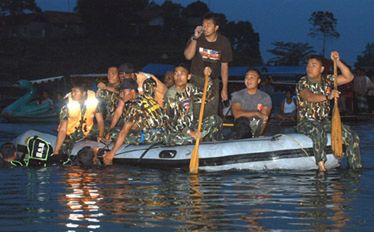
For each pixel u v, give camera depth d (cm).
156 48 8994
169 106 1179
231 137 1200
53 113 2877
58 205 813
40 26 9494
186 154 1134
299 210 784
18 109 2834
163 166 1144
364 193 896
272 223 718
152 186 956
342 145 1131
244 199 853
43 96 2991
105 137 1256
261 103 1198
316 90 1147
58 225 710
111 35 9244
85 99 1246
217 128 1184
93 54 8306
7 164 1200
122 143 1184
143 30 9506
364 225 709
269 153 1110
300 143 1116
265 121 1198
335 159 1124
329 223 718
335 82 1126
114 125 1233
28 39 8781
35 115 2839
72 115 1233
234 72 4391
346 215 756
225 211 777
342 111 2527
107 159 1186
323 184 973
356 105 2667
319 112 1152
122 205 813
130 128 1177
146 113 1185
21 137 1293
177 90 1177
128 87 1199
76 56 8156
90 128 1259
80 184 974
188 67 1251
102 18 9231
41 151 1190
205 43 1223
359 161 1144
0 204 819
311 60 1140
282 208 795
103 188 939
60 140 1218
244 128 1182
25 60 7688
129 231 686
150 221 727
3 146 1214
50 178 1035
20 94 5169
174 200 846
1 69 7219
